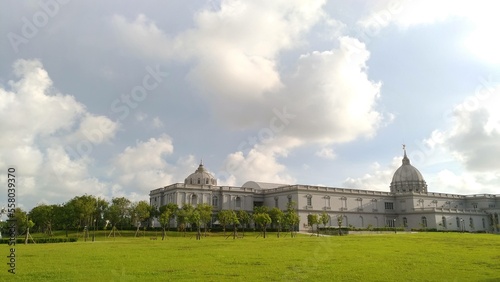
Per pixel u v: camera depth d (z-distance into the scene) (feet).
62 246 169.58
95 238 272.10
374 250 144.66
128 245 175.42
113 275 83.92
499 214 495.41
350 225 446.19
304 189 426.10
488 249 150.20
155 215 341.00
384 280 79.20
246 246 164.76
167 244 181.47
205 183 459.32
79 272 87.86
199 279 79.25
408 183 552.41
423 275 85.40
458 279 80.84
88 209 268.62
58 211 293.02
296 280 78.79
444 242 188.85
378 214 471.62
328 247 156.87
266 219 286.25
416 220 465.47
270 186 507.30
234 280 78.28
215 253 131.34
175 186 423.23
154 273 86.53
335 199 445.78
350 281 78.07
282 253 131.54
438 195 505.25
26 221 215.72
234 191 451.94
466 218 479.82
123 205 303.07
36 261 107.65
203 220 300.20
